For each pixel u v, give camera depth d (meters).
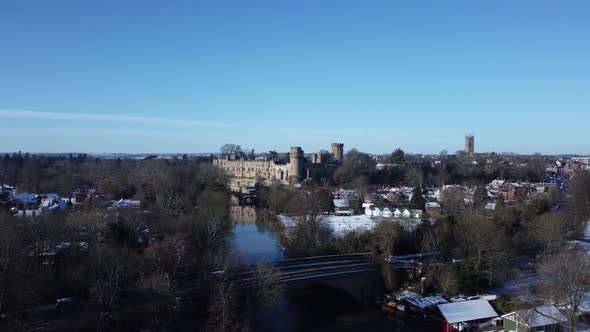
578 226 155.88
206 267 90.69
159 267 85.81
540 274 103.81
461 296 102.56
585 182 187.25
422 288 105.44
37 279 74.88
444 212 181.62
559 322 77.06
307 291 113.94
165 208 152.25
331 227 153.50
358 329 90.44
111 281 74.25
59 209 149.88
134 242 103.25
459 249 120.69
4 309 69.06
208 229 116.12
